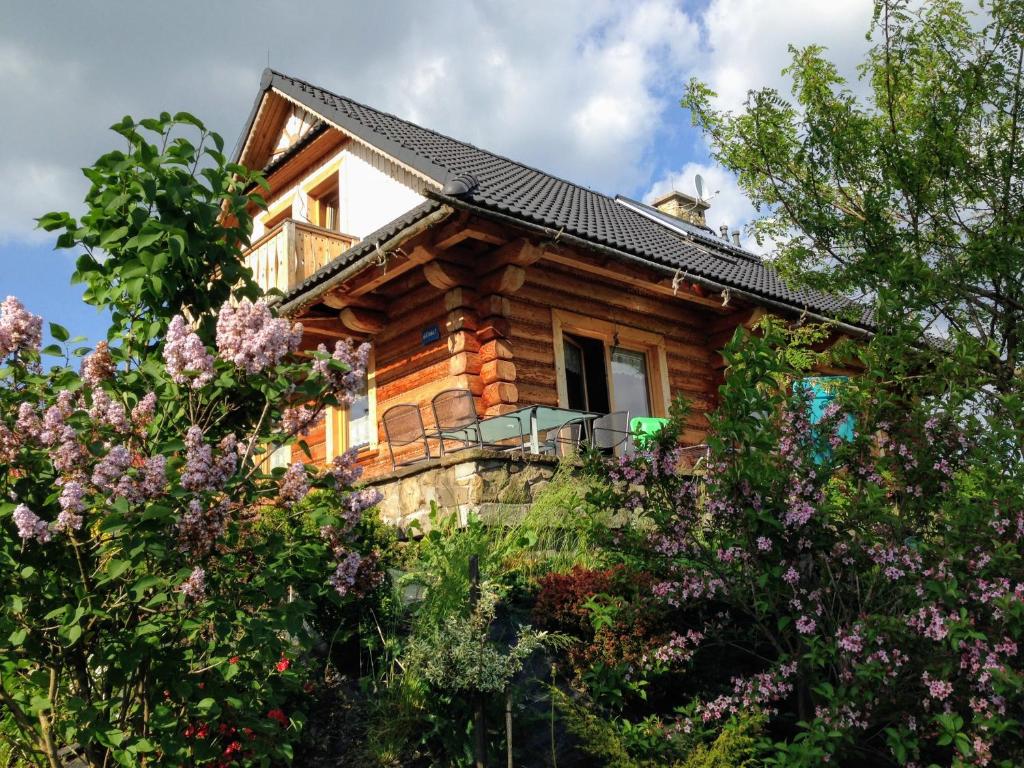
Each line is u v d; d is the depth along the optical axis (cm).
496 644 498
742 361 450
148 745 326
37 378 346
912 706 424
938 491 453
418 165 990
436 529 640
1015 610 380
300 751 461
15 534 331
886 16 660
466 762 448
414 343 1034
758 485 441
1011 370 558
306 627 527
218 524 326
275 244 1123
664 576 500
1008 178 627
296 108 1364
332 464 386
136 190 378
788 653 470
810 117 698
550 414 812
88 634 345
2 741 402
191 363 339
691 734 448
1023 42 625
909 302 561
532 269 1016
